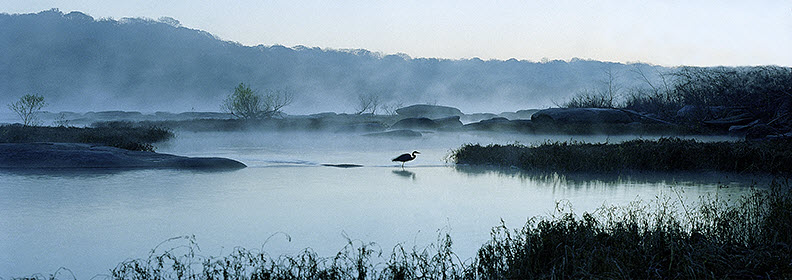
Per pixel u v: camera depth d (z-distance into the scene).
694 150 14.22
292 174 13.12
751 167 13.38
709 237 5.77
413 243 6.58
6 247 6.38
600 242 5.53
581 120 30.61
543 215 8.17
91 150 15.62
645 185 11.38
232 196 9.85
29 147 14.73
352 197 9.84
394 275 4.90
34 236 6.90
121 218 7.91
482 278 4.86
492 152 16.08
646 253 5.16
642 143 16.11
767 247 5.32
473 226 7.51
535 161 14.60
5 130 24.30
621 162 14.01
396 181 11.98
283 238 6.82
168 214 8.23
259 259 5.76
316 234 7.05
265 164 15.40
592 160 13.95
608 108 32.84
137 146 18.69
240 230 7.25
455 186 11.23
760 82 23.22
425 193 10.30
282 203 9.20
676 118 28.58
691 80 28.09
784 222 5.97
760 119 22.83
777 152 13.75
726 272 4.79
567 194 10.16
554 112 31.58
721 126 24.81
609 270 4.69
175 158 14.82
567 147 15.69
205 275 5.12
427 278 4.89
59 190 10.34
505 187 11.10
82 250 6.30
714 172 13.60
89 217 7.98
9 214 8.13
